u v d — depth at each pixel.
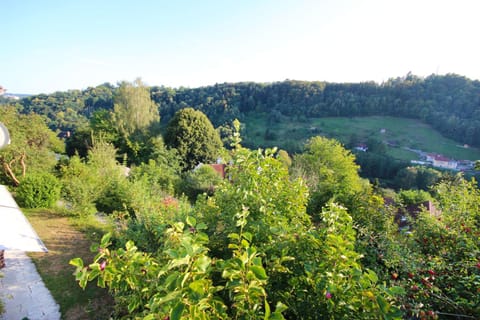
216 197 3.86
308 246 2.36
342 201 7.48
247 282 1.56
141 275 1.97
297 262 2.35
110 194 11.06
